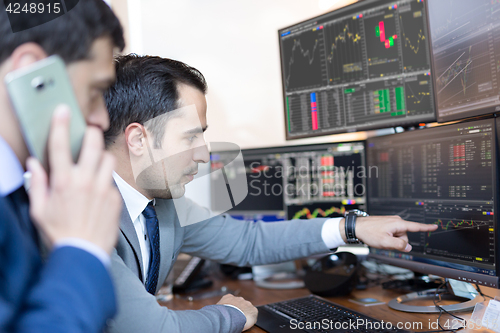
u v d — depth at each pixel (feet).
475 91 2.97
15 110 1.18
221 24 6.84
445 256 3.08
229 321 2.44
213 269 4.87
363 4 3.87
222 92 6.81
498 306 2.42
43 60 1.27
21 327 1.06
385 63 3.79
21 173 1.37
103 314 1.21
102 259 1.24
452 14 3.14
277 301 3.57
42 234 1.29
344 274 3.54
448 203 3.06
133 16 6.61
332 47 4.16
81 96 1.39
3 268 1.13
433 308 2.89
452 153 3.04
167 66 2.61
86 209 1.22
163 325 2.06
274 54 6.64
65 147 1.21
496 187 2.68
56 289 1.10
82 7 1.36
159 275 3.04
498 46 2.76
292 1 6.54
